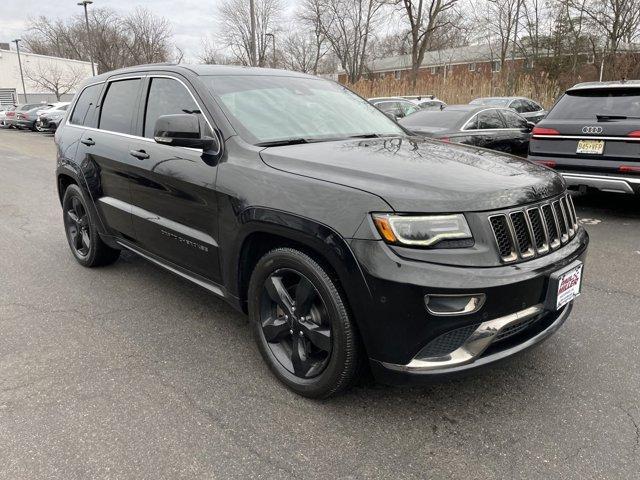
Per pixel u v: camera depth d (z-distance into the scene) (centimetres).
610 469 221
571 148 630
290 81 379
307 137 320
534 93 2136
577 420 254
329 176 252
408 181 237
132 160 369
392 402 270
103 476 219
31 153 1609
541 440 240
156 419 257
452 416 259
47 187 965
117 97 415
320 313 259
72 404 269
